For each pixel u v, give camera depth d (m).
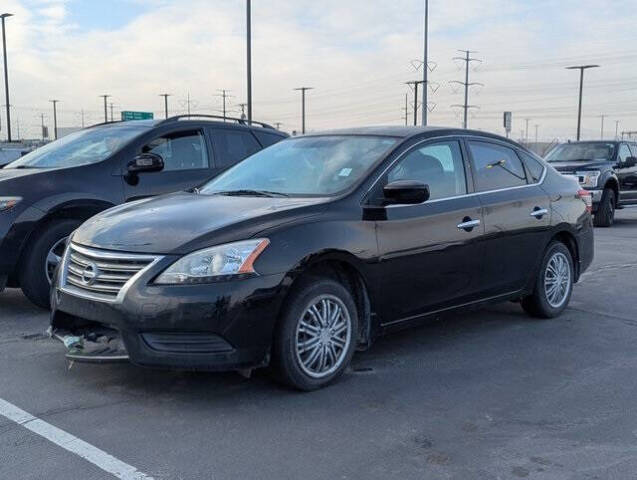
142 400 4.47
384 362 5.36
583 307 7.27
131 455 3.70
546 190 6.60
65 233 6.56
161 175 7.45
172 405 4.39
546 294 6.66
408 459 3.72
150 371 5.00
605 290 8.10
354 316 4.87
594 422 4.26
